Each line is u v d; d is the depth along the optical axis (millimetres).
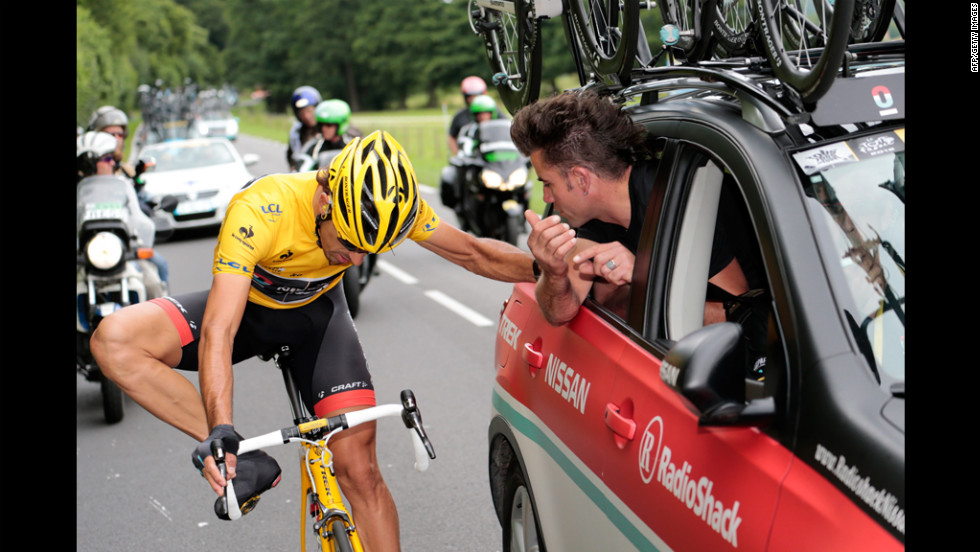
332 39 98562
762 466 1805
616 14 3070
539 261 2615
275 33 104562
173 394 3002
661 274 2461
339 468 3209
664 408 2176
